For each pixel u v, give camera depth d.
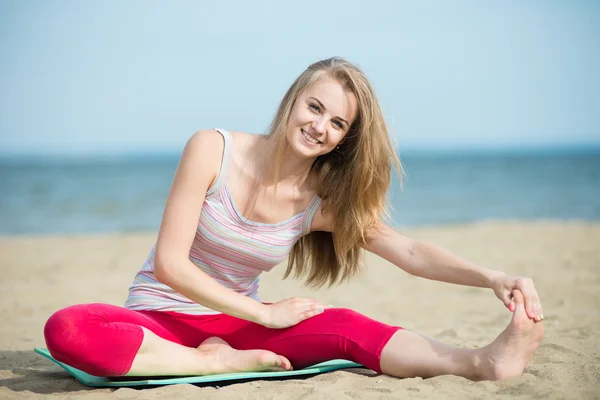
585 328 4.96
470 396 3.10
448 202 27.38
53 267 10.47
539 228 15.68
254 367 3.59
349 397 3.13
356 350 3.61
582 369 3.62
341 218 3.84
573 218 20.45
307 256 4.20
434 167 68.12
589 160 86.44
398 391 3.22
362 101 3.59
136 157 149.88
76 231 18.64
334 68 3.57
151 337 3.43
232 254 3.71
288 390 3.30
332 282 4.23
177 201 3.51
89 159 130.50
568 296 6.90
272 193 3.69
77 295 7.79
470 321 5.77
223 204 3.61
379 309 6.66
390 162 3.82
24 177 52.19
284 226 3.76
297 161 3.67
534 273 8.78
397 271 9.87
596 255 10.57
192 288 3.43
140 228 19.27
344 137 3.78
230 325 3.78
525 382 3.27
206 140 3.59
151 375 3.46
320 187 3.83
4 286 8.48
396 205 26.34
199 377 3.50
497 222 19.17
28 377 3.88
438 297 7.38
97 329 3.27
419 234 14.95
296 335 3.69
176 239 3.46
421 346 3.53
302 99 3.56
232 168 3.62
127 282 8.93
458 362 3.45
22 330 5.64
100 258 11.70
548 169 59.66
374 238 3.92
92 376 3.64
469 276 3.57
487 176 48.72
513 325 3.33
